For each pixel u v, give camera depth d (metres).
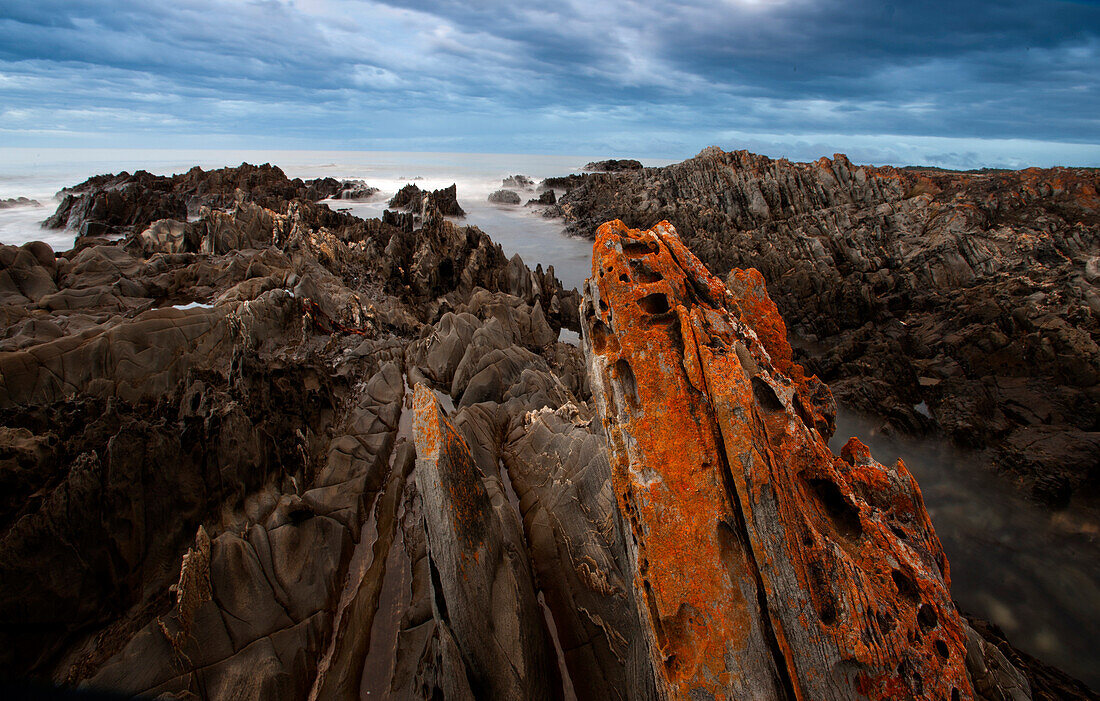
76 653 9.39
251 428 13.45
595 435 14.13
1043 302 29.50
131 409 15.16
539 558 12.02
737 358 7.36
